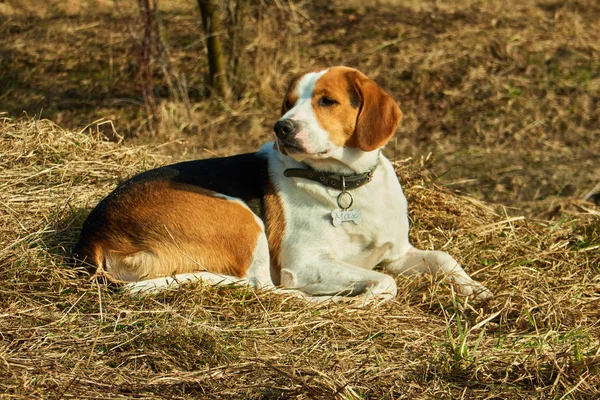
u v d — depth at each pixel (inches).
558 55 501.0
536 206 354.3
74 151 313.0
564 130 442.9
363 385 181.8
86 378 175.8
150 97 440.5
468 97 471.2
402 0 602.9
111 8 582.6
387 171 245.8
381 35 538.3
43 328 195.5
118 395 171.0
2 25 555.8
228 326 203.5
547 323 221.8
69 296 212.5
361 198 238.5
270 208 240.2
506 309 225.8
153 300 212.4
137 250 228.5
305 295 234.1
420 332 210.1
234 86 482.9
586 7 587.2
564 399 182.5
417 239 276.8
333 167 235.6
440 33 535.5
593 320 225.9
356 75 232.4
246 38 489.4
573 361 192.2
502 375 191.0
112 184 294.0
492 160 410.6
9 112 461.7
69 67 510.6
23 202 269.4
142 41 443.2
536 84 477.4
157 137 433.1
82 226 245.4
